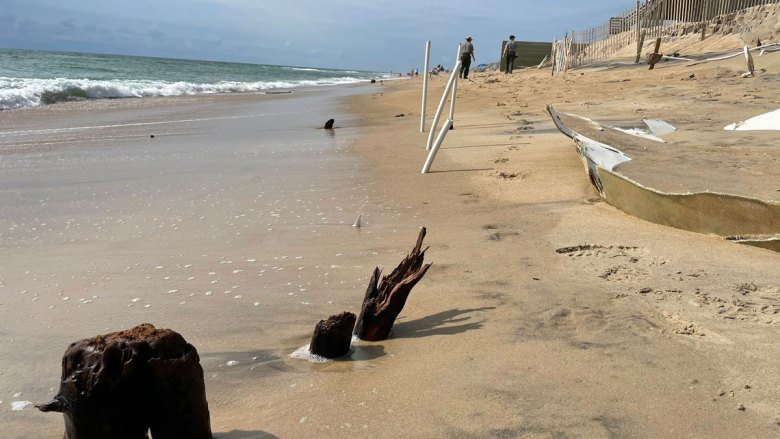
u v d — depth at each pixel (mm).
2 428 2518
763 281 3916
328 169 8203
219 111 16750
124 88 22422
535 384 2695
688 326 3275
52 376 2986
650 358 2928
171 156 9336
